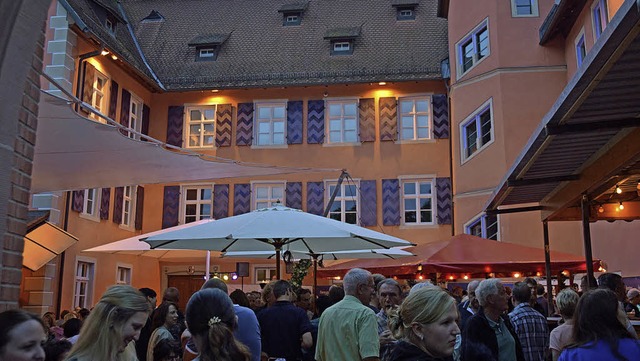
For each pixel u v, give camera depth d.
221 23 26.23
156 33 25.88
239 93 23.31
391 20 25.36
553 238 16.92
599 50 4.67
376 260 11.02
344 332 4.73
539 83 18.23
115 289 2.81
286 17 26.12
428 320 2.77
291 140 22.78
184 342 5.36
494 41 18.81
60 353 3.83
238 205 22.58
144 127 22.62
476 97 19.22
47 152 7.88
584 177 8.70
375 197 22.08
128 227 21.31
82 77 18.06
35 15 2.92
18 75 2.88
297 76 22.97
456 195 19.56
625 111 6.25
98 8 21.33
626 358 3.23
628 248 14.24
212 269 22.52
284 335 5.94
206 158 9.05
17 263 3.45
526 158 7.87
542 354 5.65
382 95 22.77
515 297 5.96
